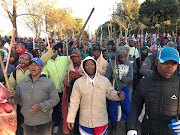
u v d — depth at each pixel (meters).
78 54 3.36
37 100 2.44
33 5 11.90
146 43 8.89
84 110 2.42
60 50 5.45
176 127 1.44
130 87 3.80
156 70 1.63
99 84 2.41
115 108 3.19
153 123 1.64
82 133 2.46
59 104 3.72
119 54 3.28
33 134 2.50
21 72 2.97
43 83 2.48
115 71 3.17
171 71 1.51
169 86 1.57
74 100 2.42
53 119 3.68
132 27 26.19
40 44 6.23
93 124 2.36
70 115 2.37
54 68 3.68
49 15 14.05
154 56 3.59
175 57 1.46
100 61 3.60
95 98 2.38
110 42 5.24
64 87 3.07
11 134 2.63
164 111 1.58
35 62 2.42
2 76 3.16
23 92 2.46
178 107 1.55
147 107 1.68
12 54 3.85
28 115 2.46
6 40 10.17
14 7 12.46
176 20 26.61
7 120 2.58
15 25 13.27
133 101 1.83
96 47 3.58
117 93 2.36
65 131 3.01
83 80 2.45
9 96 2.28
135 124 1.77
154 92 1.62
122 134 3.60
